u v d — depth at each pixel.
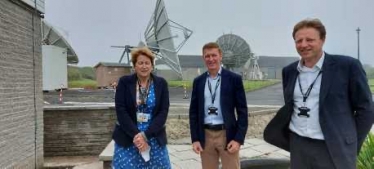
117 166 3.23
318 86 2.31
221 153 3.38
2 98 5.15
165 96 3.28
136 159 3.20
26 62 6.06
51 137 7.82
